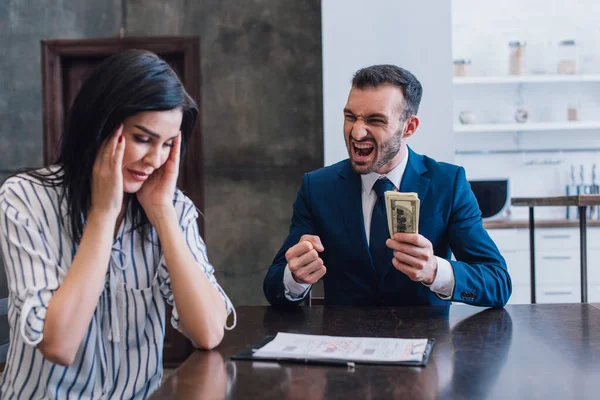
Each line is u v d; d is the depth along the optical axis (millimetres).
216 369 1110
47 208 1279
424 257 1577
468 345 1269
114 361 1337
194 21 4414
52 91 4391
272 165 4418
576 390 974
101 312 1325
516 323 1482
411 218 1562
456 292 1650
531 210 2949
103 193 1235
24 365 1248
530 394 956
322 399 937
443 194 1919
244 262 4438
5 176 4465
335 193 1954
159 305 1396
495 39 5082
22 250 1214
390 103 1781
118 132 1225
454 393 961
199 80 4375
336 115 3525
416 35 3506
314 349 1203
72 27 4441
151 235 1396
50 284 1190
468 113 4945
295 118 4402
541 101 5062
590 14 5039
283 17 4391
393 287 1871
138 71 1229
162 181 1363
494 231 4613
